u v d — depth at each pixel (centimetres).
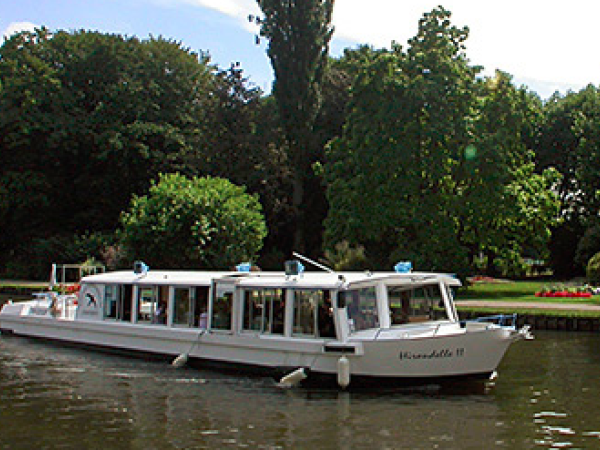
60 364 2005
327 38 5306
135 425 1309
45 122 5841
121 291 2220
